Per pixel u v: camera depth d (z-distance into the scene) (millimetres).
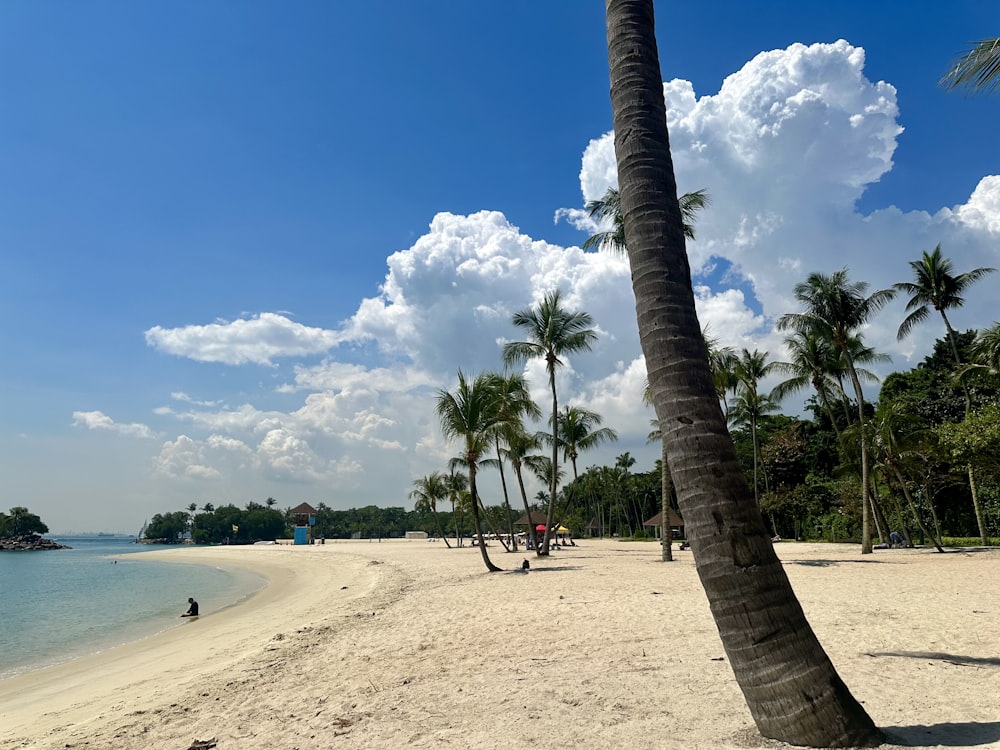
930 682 6062
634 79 5039
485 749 4820
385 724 5844
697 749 4344
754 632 4270
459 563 33188
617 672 7090
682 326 4617
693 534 4473
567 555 35094
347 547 72875
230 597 30516
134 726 7016
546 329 28859
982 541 31594
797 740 4141
